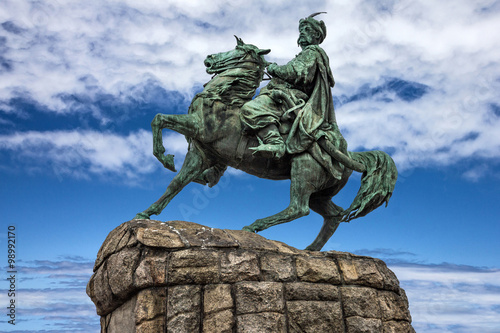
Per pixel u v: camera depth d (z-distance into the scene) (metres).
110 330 5.85
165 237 5.39
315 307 5.48
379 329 5.68
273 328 5.22
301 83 6.88
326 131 6.81
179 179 6.47
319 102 6.85
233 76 6.77
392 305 5.94
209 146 6.57
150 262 5.23
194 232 5.60
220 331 5.11
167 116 6.29
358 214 6.96
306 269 5.64
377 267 6.05
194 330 5.10
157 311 5.12
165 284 5.21
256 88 6.92
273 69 6.95
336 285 5.73
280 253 5.69
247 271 5.39
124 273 5.33
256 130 6.50
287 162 6.69
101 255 5.99
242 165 6.71
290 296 5.46
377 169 6.98
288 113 6.61
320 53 7.02
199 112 6.51
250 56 6.89
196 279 5.25
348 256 6.00
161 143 6.27
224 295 5.25
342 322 5.55
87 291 6.31
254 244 5.65
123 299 5.50
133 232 5.49
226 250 5.48
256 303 5.28
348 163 6.71
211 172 6.97
